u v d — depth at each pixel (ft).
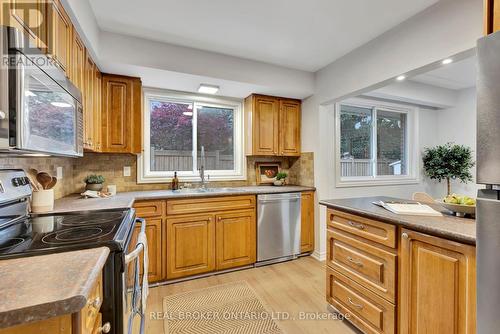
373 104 12.01
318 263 9.76
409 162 13.26
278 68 9.57
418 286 4.30
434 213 4.90
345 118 11.66
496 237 2.47
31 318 1.70
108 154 8.93
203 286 7.88
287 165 12.28
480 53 2.62
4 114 2.54
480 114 2.60
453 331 3.77
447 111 13.52
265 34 7.35
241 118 11.34
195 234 8.35
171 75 8.17
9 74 2.57
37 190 5.08
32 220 4.43
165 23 6.73
